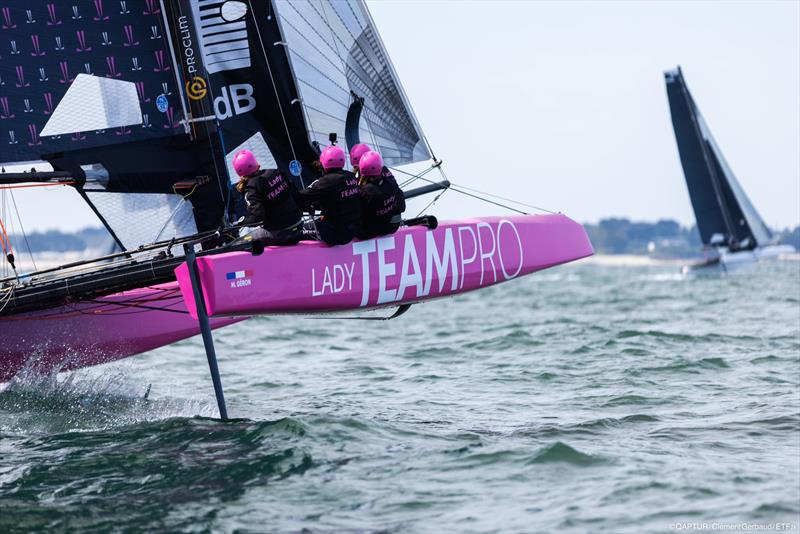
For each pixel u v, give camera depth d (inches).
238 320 1267.2
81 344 1182.3
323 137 1183.6
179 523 669.3
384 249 1032.8
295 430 901.2
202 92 1110.4
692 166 5452.8
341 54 1188.5
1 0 1042.1
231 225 1041.5
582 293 4379.9
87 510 700.0
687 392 1168.2
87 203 1088.2
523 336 1921.8
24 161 1050.7
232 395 1236.5
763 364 1395.2
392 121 1215.6
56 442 911.7
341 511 689.0
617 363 1439.5
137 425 976.3
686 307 2819.9
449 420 1016.9
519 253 1176.8
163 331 1218.0
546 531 642.2
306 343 2007.9
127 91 1093.8
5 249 1039.6
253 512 689.0
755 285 4443.9
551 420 1010.7
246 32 1146.0
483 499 712.4
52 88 1062.4
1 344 1138.7
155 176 1107.3
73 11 1071.0
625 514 671.8
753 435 916.0
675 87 5413.4
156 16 1103.6
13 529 665.0
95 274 967.0
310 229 1032.2
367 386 1304.1
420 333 2180.1
